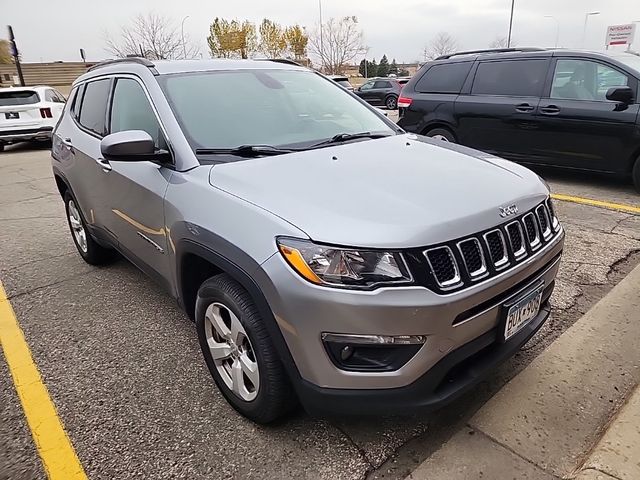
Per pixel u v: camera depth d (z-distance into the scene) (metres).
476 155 2.84
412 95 7.83
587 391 2.53
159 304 3.69
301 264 1.88
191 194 2.42
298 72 3.59
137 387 2.72
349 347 1.90
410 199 2.09
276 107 3.09
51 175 9.16
